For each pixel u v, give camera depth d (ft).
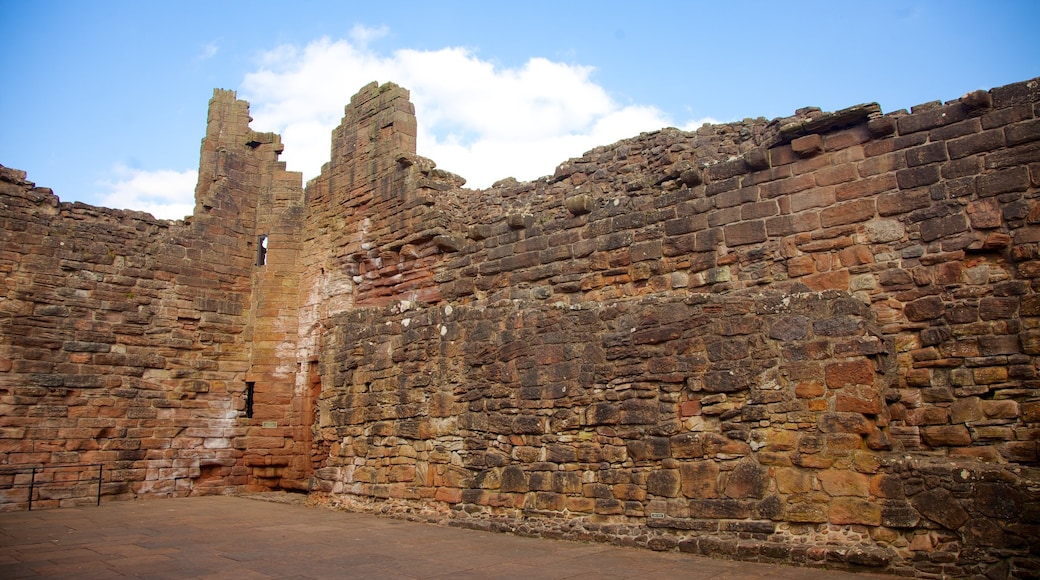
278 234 86.28
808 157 47.44
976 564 29.40
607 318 42.29
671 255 52.49
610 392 41.04
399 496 51.44
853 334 34.22
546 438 43.21
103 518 52.85
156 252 78.84
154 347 76.69
